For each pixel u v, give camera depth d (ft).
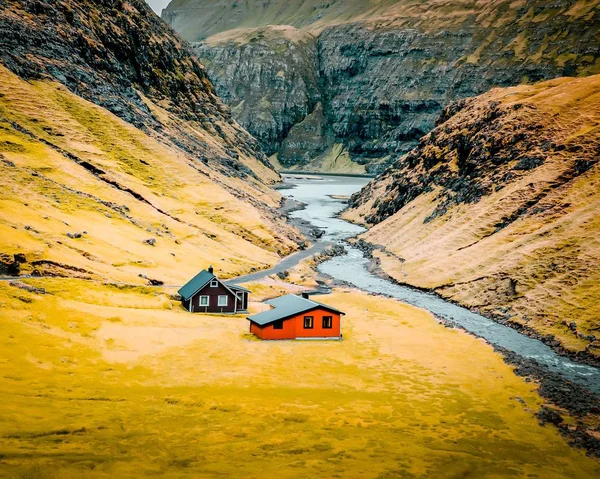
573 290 408.87
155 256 481.46
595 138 608.60
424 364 311.47
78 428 183.83
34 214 458.91
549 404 265.34
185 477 152.87
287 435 202.80
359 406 243.19
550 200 551.59
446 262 545.44
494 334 384.47
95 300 345.92
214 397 236.02
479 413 247.29
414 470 178.50
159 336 312.09
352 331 370.12
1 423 177.47
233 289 397.39
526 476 187.93
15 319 280.31
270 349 316.40
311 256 652.07
